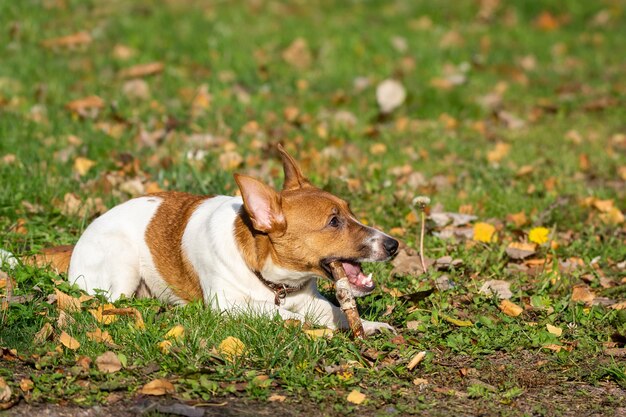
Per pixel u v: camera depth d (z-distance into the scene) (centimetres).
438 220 1209
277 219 854
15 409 693
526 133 1700
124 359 761
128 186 1239
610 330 908
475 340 867
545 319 921
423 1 2577
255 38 2116
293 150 1506
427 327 880
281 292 895
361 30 2252
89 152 1396
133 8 2252
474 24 2445
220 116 1631
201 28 2145
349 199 1269
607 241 1172
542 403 753
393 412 720
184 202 975
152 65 1831
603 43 2356
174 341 802
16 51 1867
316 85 1892
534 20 2516
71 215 1152
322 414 711
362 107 1802
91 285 947
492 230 1135
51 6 2148
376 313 909
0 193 1184
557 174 1450
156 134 1489
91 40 1980
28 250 1036
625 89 1994
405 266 1044
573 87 1986
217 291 890
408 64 2038
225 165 1388
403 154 1529
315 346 799
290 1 2534
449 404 741
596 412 741
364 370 782
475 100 1870
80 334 821
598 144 1645
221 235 891
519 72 2070
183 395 724
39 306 868
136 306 890
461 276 1031
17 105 1596
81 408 701
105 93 1692
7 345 794
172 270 935
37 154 1344
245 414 704
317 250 858
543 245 1124
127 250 944
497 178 1418
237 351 793
